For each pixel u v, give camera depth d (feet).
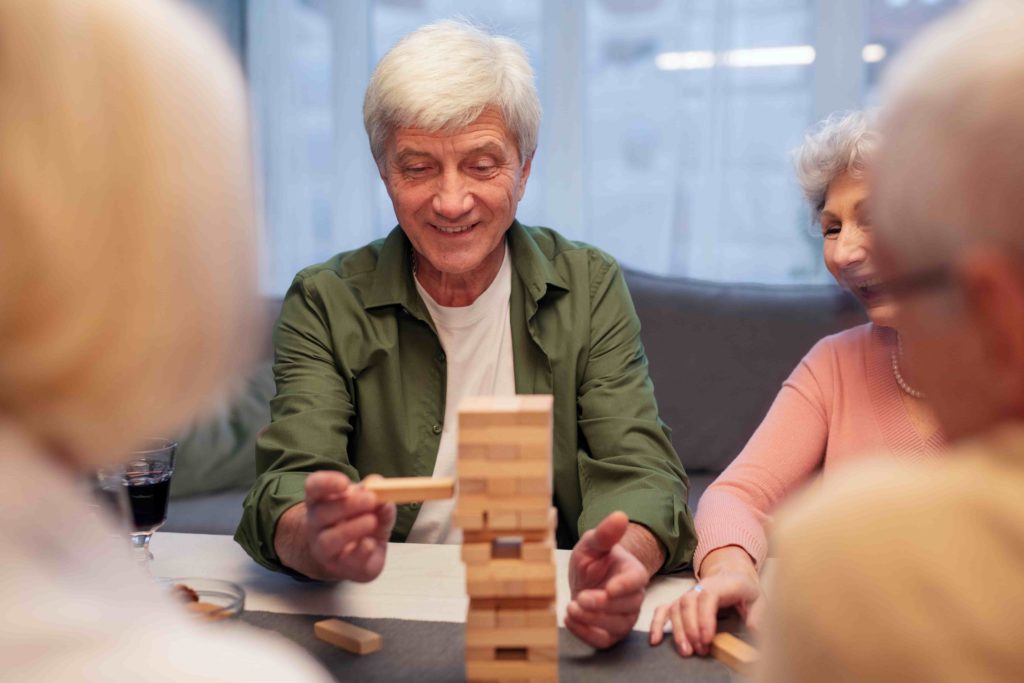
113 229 1.65
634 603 3.75
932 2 11.05
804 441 5.46
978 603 1.79
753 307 9.16
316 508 3.62
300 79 12.41
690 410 9.02
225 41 1.98
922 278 1.91
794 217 11.60
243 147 1.87
